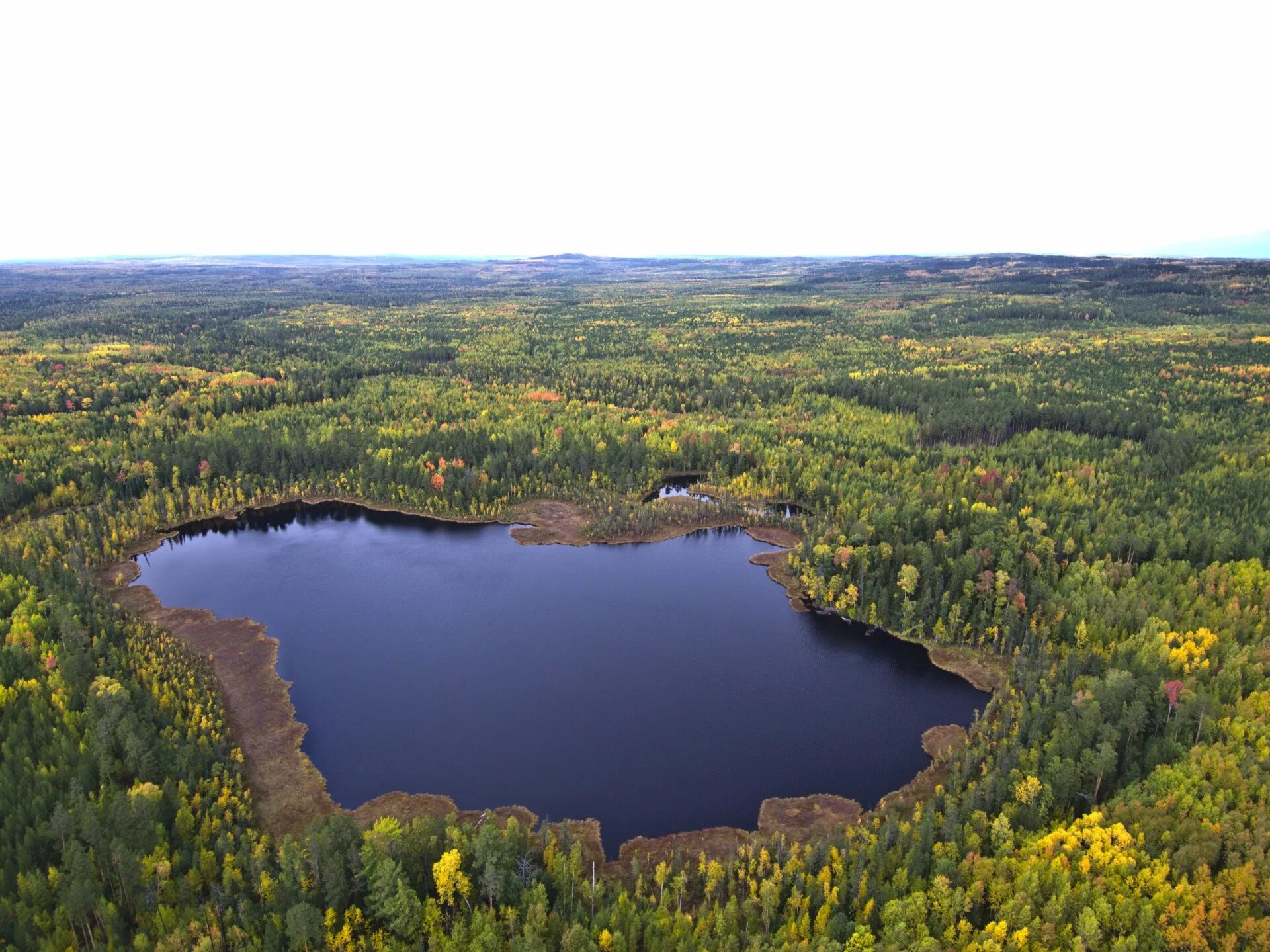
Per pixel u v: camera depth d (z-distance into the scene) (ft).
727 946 226.38
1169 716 319.47
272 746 341.41
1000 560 449.06
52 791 271.49
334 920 234.99
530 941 222.89
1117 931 232.32
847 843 274.36
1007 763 300.81
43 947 219.41
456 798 314.35
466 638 441.68
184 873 253.03
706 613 472.03
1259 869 241.35
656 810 309.01
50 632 370.73
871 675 405.59
